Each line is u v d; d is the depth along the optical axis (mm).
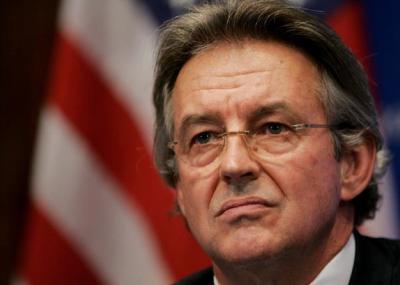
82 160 8445
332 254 5336
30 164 9781
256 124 5125
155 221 8375
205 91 5254
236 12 5406
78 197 8422
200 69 5379
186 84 5414
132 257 8359
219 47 5395
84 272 8375
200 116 5230
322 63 5359
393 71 8359
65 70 8531
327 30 5375
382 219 8211
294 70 5234
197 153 5266
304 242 5055
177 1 8492
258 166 5016
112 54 8570
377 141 5586
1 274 9711
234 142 5074
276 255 4984
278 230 4957
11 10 9953
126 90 8516
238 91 5156
